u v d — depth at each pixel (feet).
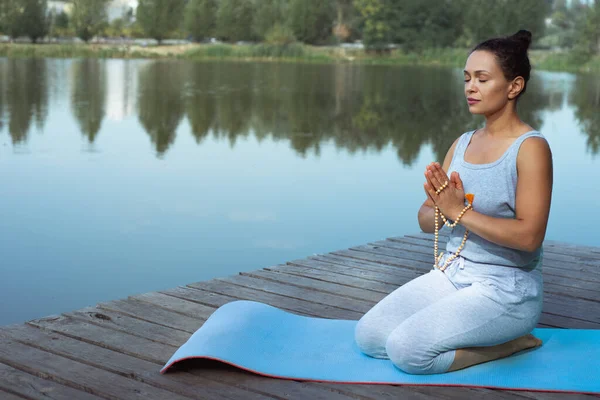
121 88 54.95
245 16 86.69
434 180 8.04
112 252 16.76
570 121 42.57
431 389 7.99
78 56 81.41
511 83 8.06
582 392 7.94
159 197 22.16
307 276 12.64
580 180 26.37
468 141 8.64
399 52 88.69
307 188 24.29
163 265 15.97
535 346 9.01
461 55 86.89
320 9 87.61
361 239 18.39
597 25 76.43
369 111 47.34
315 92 57.26
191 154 30.27
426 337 8.11
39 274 15.15
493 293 8.18
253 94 54.90
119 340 9.32
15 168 25.50
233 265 16.12
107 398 7.79
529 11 80.07
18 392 7.88
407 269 13.32
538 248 8.45
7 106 42.42
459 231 8.64
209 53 86.12
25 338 9.32
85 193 22.22
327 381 8.12
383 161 30.35
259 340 8.91
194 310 10.61
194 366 8.50
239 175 26.17
